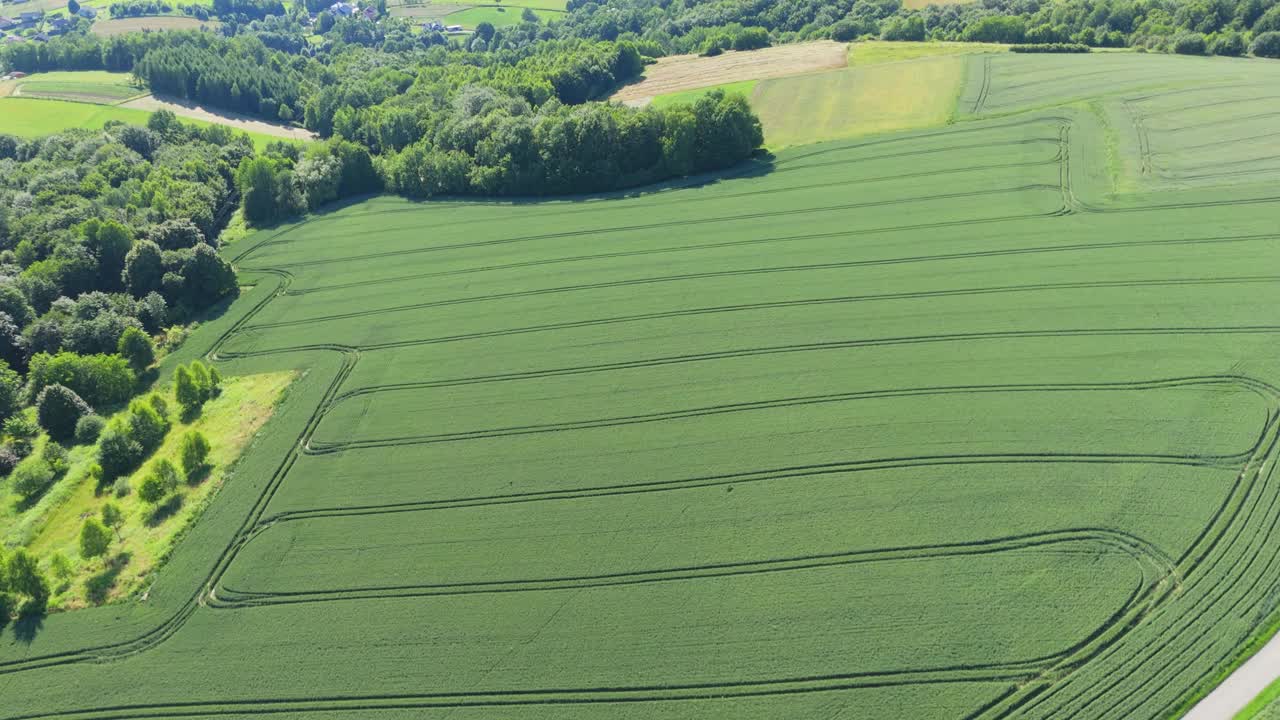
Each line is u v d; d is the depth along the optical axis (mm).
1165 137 80562
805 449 49094
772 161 91562
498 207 90438
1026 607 38375
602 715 36500
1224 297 57469
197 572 45812
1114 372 51906
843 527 43594
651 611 40594
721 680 37188
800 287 65750
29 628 43562
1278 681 34438
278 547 46906
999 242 68125
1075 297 59781
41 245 78000
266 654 40812
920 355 55969
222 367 65500
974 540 41812
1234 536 40469
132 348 65812
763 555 42688
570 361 60344
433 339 65250
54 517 51812
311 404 58875
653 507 46469
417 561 44938
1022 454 46625
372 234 86375
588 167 91188
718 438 50906
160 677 40375
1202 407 48344
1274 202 67562
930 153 85938
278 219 92875
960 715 34656
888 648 37500
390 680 38969
